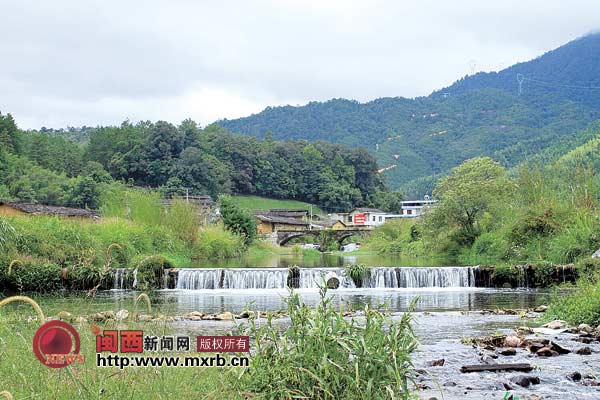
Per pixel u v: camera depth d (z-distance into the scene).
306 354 6.07
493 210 48.59
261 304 22.42
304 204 155.12
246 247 66.19
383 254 69.06
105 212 48.22
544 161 132.75
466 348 12.05
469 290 28.42
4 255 25.72
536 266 29.33
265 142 173.50
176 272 29.55
